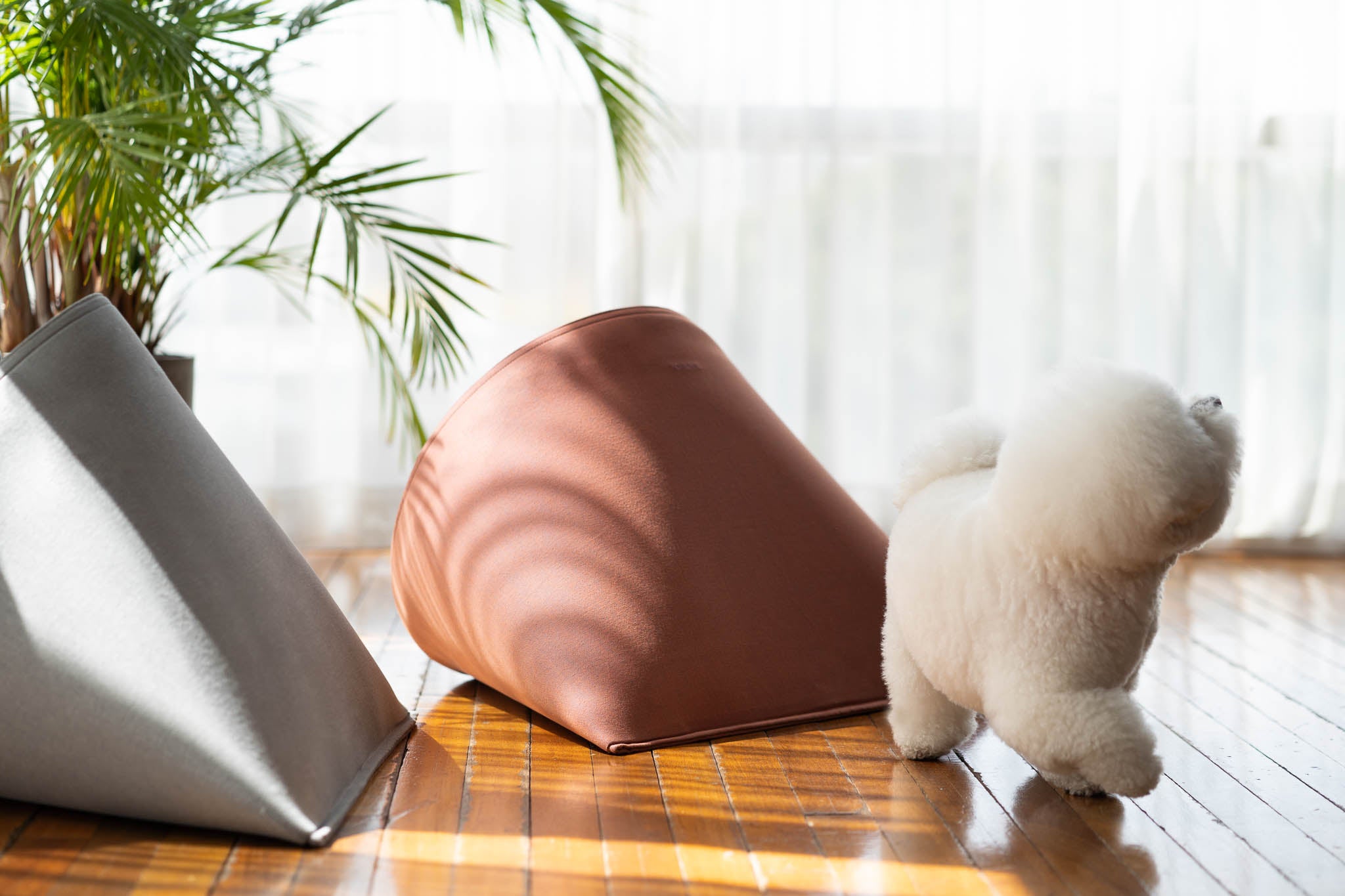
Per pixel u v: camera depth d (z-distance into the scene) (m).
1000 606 1.51
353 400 3.21
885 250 3.30
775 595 1.90
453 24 3.13
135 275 2.64
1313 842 1.51
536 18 3.12
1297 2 3.26
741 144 3.23
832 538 1.99
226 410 3.18
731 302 3.27
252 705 1.50
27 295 2.32
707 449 1.95
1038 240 3.30
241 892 1.34
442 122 3.16
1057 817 1.56
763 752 1.77
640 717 1.78
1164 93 3.28
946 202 3.29
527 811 1.57
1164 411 1.38
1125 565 1.45
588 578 1.83
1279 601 2.78
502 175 3.19
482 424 1.99
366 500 3.23
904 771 1.71
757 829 1.52
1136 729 1.48
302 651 1.63
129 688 1.47
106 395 1.60
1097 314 3.34
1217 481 1.38
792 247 3.28
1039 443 1.44
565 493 1.88
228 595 1.56
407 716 1.89
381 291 3.18
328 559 3.13
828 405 3.29
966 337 3.32
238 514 1.66
